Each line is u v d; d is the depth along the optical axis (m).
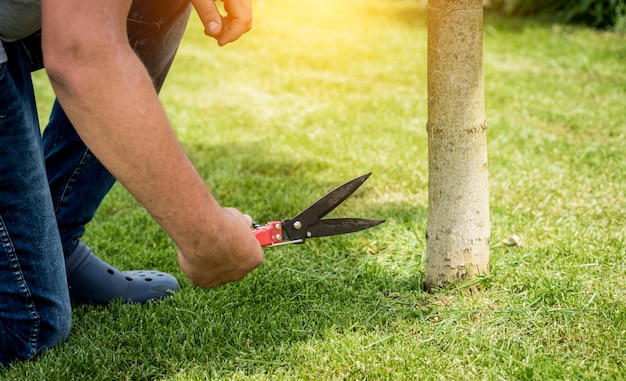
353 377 1.79
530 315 2.03
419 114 4.41
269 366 1.85
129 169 1.22
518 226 2.70
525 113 4.29
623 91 4.73
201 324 2.03
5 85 1.50
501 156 3.55
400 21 7.21
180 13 1.96
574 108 4.37
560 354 1.84
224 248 1.35
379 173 3.42
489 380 1.74
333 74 5.41
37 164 1.66
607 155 3.49
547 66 5.42
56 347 1.92
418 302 2.15
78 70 1.17
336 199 1.69
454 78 1.98
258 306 2.15
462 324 2.02
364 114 4.44
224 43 1.56
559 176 3.24
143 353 1.91
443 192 2.10
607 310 2.02
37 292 1.78
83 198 2.07
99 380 1.80
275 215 2.96
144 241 2.74
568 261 2.36
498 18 7.01
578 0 6.83
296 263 2.46
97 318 2.11
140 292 2.22
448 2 1.93
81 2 1.16
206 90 5.03
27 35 1.53
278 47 6.19
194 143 3.95
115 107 1.18
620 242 2.47
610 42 6.09
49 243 1.75
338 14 7.43
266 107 4.65
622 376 1.71
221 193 3.21
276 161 3.63
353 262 2.48
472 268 2.17
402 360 1.83
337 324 2.03
